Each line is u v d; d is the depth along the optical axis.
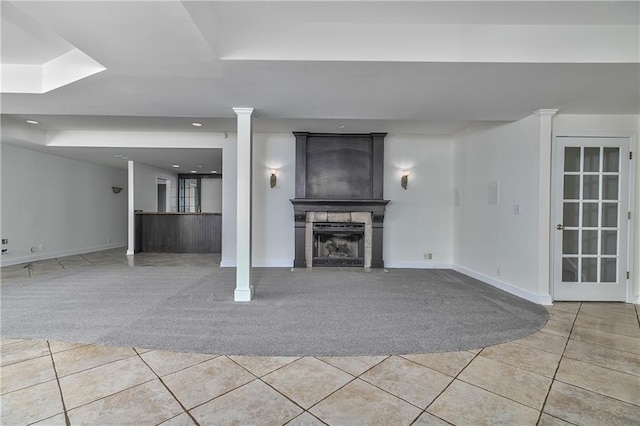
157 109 3.54
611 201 3.71
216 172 9.84
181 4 1.75
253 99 3.22
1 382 1.94
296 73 2.61
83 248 7.50
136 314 3.13
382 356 2.30
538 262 3.62
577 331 2.79
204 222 7.76
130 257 6.93
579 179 3.71
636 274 3.70
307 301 3.60
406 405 1.75
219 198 10.79
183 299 3.66
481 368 2.15
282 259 5.70
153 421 1.61
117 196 8.62
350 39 2.40
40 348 2.40
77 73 2.72
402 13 2.25
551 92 2.99
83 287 4.21
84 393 1.84
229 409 1.71
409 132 5.49
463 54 2.39
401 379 2.01
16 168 5.85
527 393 1.87
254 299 3.67
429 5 2.14
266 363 2.19
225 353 2.33
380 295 3.86
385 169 5.71
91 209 7.72
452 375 2.06
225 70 2.56
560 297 3.68
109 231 8.33
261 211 5.68
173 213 7.70
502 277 4.21
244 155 3.55
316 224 5.64
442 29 2.40
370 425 1.60
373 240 5.60
